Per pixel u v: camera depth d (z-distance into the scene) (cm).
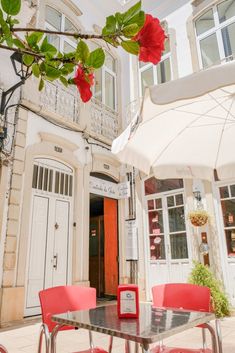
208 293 222
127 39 73
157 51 72
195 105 252
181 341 363
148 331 133
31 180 548
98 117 759
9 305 461
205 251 577
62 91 665
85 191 663
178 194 670
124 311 162
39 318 494
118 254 736
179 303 228
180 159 301
